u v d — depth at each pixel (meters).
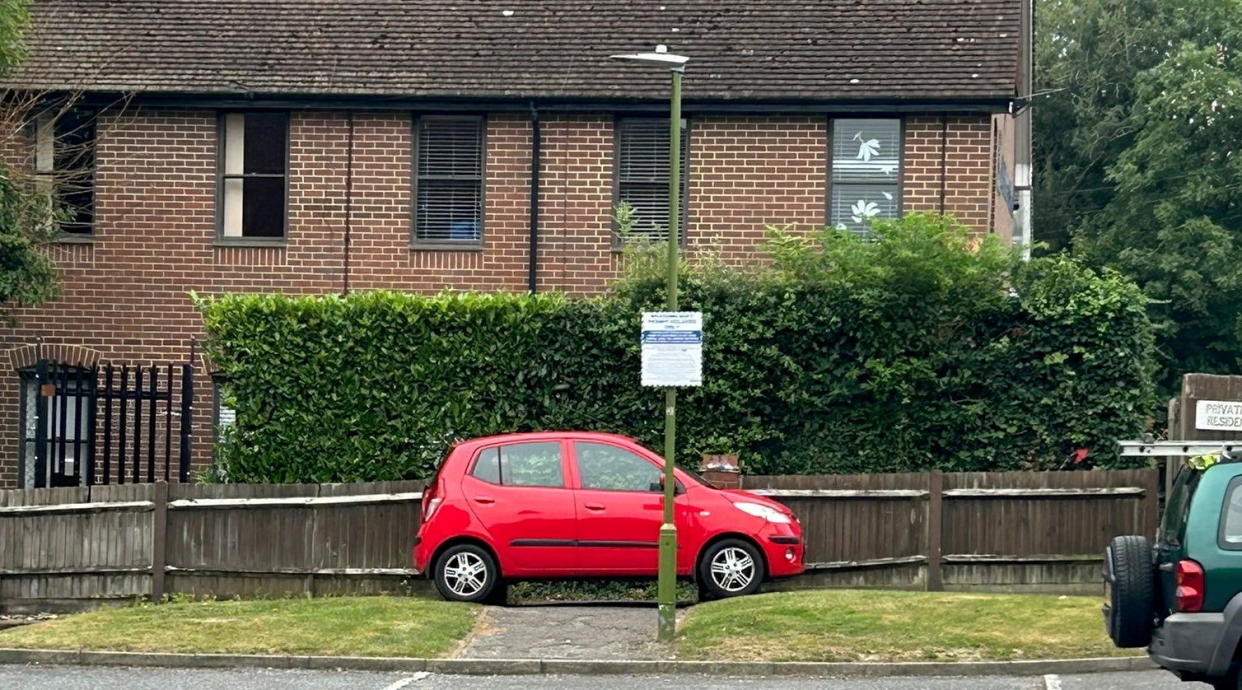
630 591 17.56
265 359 17.92
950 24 21.95
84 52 22.34
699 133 21.58
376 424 17.91
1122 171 39.69
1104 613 11.05
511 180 21.88
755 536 15.92
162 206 22.02
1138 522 16.98
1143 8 48.69
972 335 17.75
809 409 17.83
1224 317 38.16
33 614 16.86
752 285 17.98
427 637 14.08
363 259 21.95
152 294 21.98
